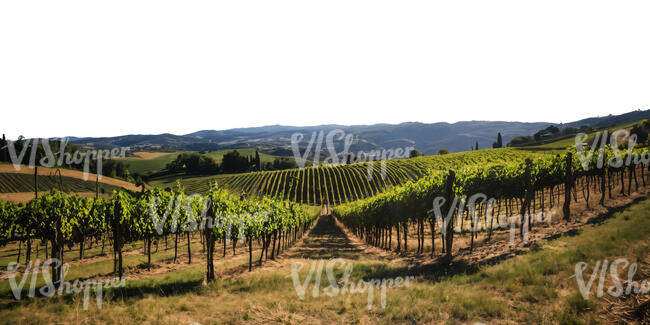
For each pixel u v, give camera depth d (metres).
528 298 8.28
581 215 16.92
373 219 29.05
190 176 127.75
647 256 8.92
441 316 7.88
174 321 8.23
